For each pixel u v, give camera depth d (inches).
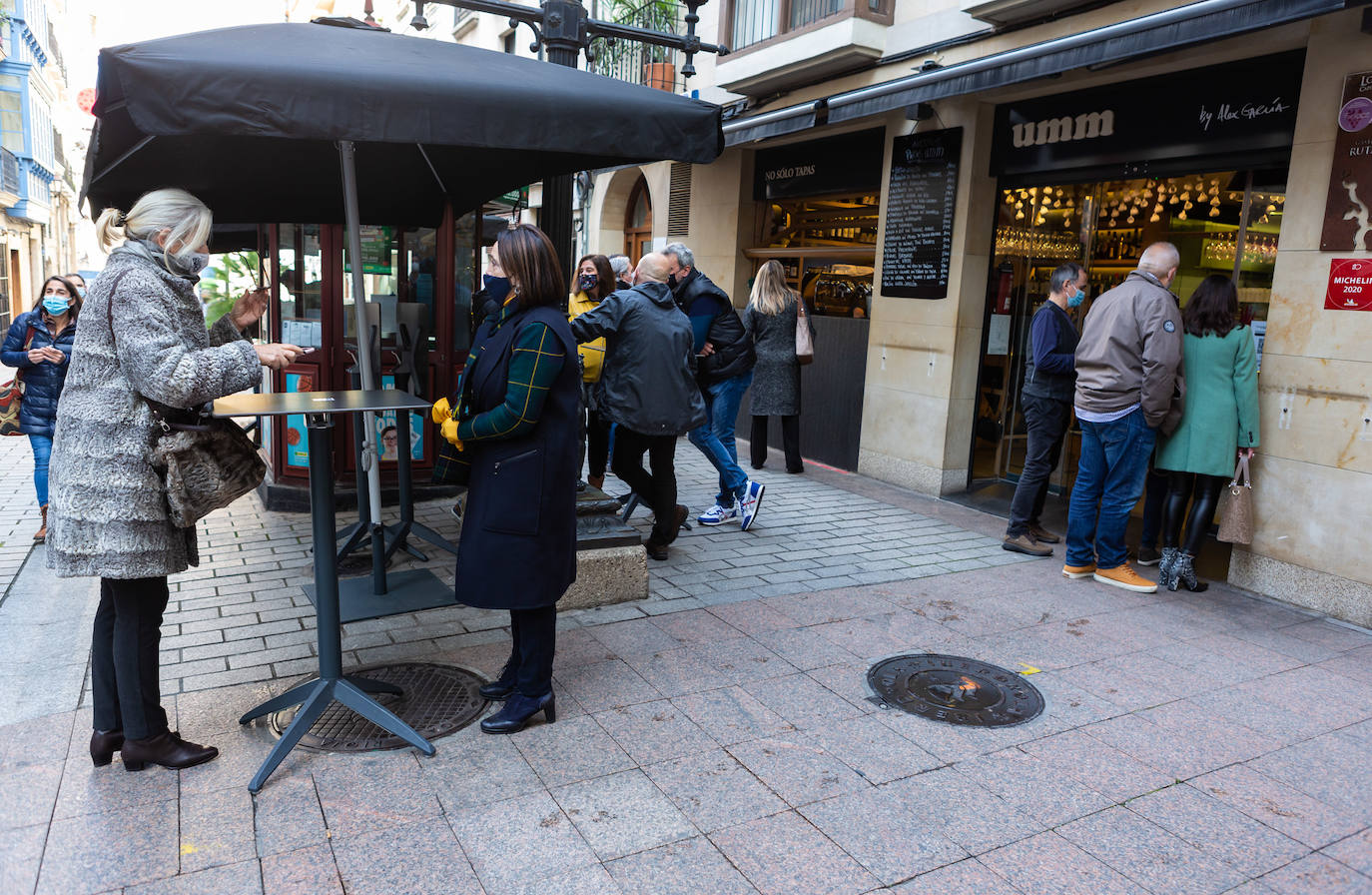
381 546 176.2
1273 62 200.4
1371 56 171.3
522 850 99.9
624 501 238.2
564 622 168.7
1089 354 193.5
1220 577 208.1
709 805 109.7
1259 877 98.7
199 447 105.3
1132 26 193.2
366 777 114.0
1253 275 217.5
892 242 297.1
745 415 382.0
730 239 378.0
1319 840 106.0
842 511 264.1
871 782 116.0
